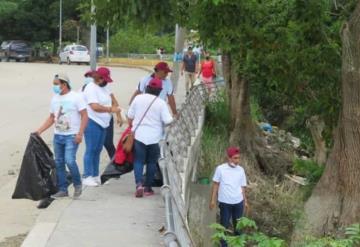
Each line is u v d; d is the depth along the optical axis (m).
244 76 17.91
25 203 10.87
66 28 74.88
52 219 9.02
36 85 34.88
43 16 76.88
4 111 23.22
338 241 7.75
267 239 7.30
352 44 10.82
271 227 14.50
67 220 8.98
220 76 31.55
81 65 58.25
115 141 16.03
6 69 49.00
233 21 11.30
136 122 10.38
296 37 12.88
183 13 12.09
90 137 10.90
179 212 6.51
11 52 66.62
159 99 10.35
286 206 15.32
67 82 9.85
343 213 11.18
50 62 67.12
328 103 13.69
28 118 21.47
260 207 15.29
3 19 76.94
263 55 13.85
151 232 8.50
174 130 11.12
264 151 19.69
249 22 12.16
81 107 9.88
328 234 11.18
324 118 13.99
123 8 11.42
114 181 11.58
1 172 13.43
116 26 12.27
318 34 12.86
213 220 13.55
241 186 11.70
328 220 11.30
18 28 76.94
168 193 7.07
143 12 11.46
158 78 11.61
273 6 12.91
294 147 23.27
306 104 14.37
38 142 9.61
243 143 19.36
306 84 13.99
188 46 27.61
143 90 11.65
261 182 17.64
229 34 11.59
